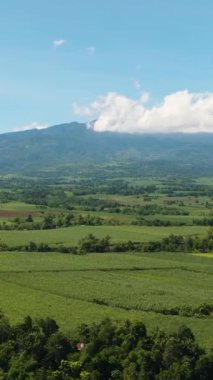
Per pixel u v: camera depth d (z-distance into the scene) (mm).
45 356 113250
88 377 106812
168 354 109750
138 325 118750
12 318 146125
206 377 108000
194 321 150000
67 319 146750
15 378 106312
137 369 107625
